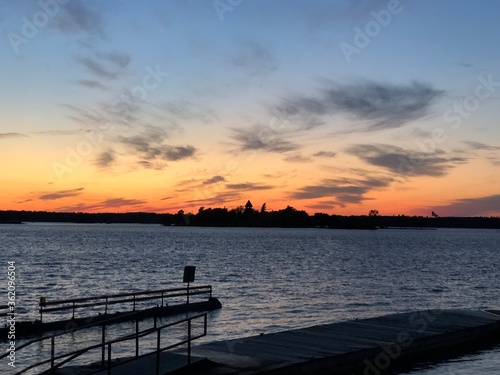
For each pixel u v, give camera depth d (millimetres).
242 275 54594
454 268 67500
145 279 50750
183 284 46188
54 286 44188
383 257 90000
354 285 46031
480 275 58438
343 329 18812
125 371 12789
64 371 12875
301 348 15805
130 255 86312
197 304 28844
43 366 17078
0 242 127188
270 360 14383
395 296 39469
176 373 12945
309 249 117375
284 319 27781
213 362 13773
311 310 31312
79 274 54219
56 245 117000
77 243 129125
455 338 18672
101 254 87562
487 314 22406
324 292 40562
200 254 92000
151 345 20359
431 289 44781
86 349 12484
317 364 14492
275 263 72375
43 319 26891
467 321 20672
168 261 73875
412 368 16484
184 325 24656
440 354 18016
